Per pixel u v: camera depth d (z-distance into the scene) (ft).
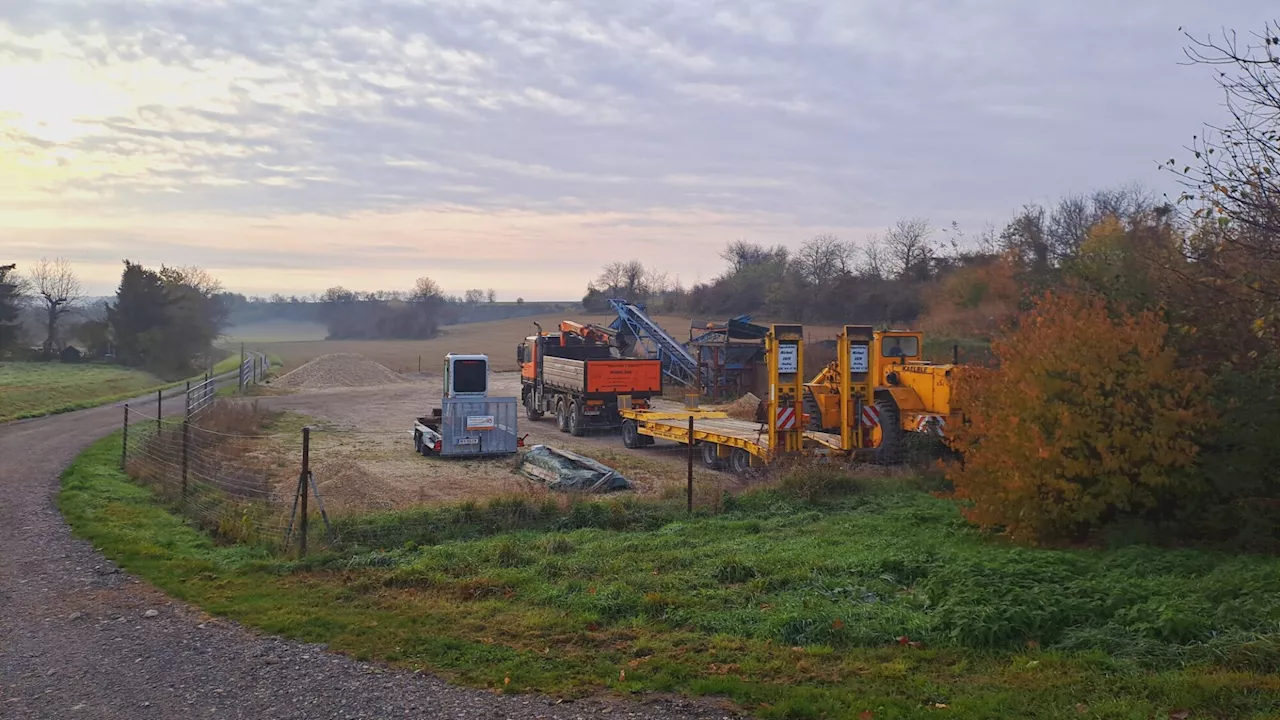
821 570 29.78
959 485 36.22
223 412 91.97
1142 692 17.88
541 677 20.89
